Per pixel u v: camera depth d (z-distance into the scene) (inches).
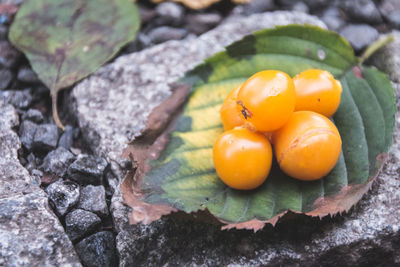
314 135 10.3
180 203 10.4
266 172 10.5
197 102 11.6
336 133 10.5
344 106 11.3
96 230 11.2
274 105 10.3
